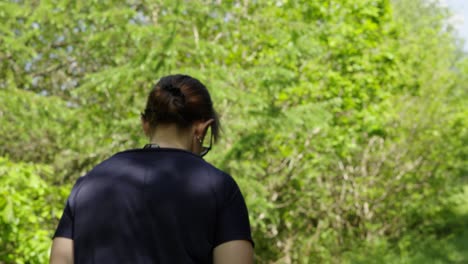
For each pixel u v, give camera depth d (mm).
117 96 9305
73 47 10219
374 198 15883
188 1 8336
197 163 1569
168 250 1487
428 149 16156
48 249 5945
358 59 11484
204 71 8445
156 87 1642
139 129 8555
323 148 11930
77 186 1595
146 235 1495
